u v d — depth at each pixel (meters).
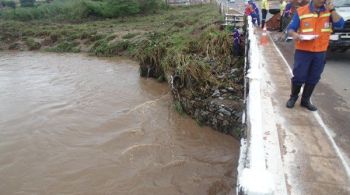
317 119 5.82
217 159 8.59
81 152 9.30
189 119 10.73
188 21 25.20
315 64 5.63
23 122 11.47
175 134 10.04
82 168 8.50
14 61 23.22
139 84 15.61
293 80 5.96
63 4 44.09
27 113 12.29
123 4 36.88
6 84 16.52
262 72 8.58
